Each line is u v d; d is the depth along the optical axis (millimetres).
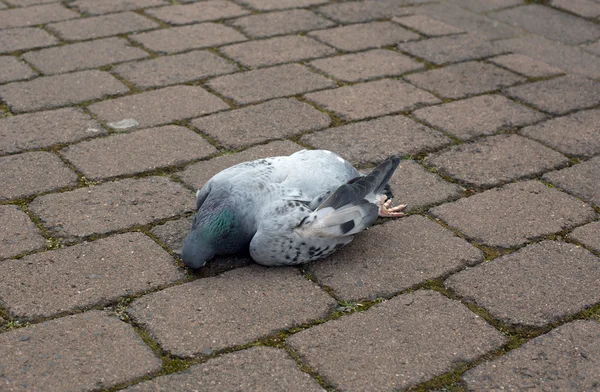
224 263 1411
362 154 1668
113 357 1252
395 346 1280
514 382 1237
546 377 1244
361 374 1241
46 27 2109
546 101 1865
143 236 1454
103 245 1432
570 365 1261
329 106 1820
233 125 1745
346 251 1439
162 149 1664
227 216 1345
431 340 1291
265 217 1346
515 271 1407
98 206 1512
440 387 1230
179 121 1754
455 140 1723
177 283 1370
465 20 2275
